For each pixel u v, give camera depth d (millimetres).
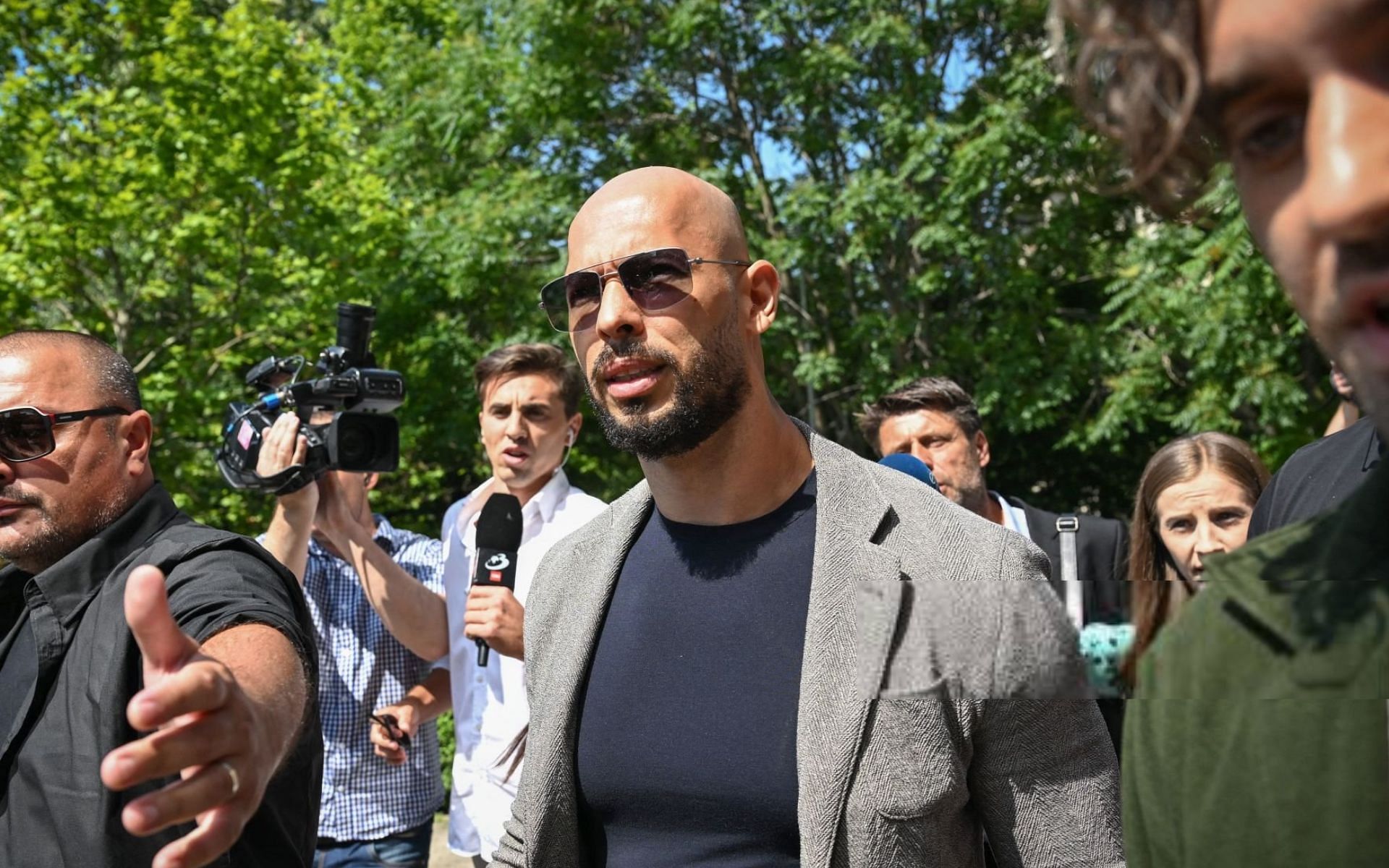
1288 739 649
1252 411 10516
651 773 1799
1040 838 1550
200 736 981
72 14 10102
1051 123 10469
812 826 1627
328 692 3812
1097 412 12734
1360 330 496
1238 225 8336
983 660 731
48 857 1865
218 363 10828
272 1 11492
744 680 1797
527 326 11852
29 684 2053
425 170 13359
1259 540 715
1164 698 687
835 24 11375
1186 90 559
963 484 4027
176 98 9898
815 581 1766
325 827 3752
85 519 2195
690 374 1855
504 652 2971
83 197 9445
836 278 12500
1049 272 12281
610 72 12227
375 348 12234
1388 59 484
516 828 1986
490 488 3777
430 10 14062
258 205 10562
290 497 3246
